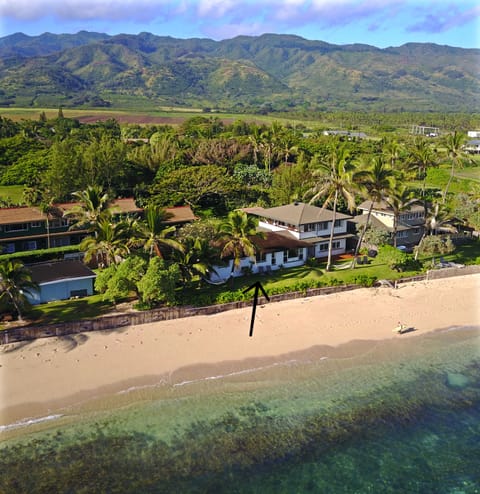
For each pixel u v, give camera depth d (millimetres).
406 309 52500
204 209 89375
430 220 72562
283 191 89688
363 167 66125
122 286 47594
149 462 30781
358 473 30625
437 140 163375
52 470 30000
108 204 64625
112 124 198750
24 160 108625
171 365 40469
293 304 52281
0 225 64938
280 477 30062
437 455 32375
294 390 38250
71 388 36969
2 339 41781
